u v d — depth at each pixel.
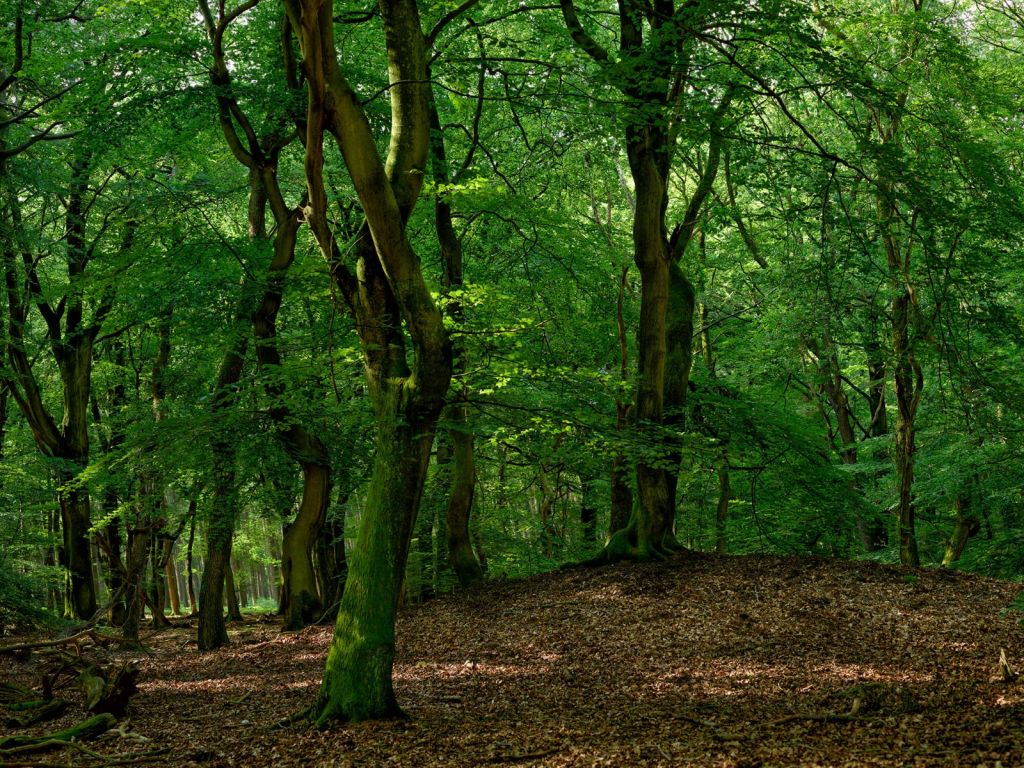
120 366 24.47
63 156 19.89
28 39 18.59
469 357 12.15
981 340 14.96
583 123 14.25
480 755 6.94
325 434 16.14
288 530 17.80
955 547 18.81
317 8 7.11
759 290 18.97
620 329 16.69
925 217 10.33
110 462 16.53
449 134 18.84
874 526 20.72
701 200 15.53
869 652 10.30
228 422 14.66
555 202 20.59
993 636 10.34
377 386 8.63
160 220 17.20
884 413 21.20
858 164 11.51
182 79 16.53
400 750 7.19
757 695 8.87
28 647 10.70
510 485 25.47
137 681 13.11
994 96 13.68
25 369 21.61
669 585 13.78
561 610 13.70
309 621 17.69
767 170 12.65
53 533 25.56
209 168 21.59
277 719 9.03
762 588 13.09
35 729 9.40
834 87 11.02
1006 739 6.39
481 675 10.84
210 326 16.47
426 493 20.31
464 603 15.77
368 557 8.27
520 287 16.52
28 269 21.17
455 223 19.39
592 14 15.79
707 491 23.00
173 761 7.52
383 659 8.17
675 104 11.65
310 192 7.95
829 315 15.31
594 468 16.92
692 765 6.30
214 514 16.12
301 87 15.72
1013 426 12.04
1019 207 10.55
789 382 20.77
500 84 17.42
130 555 16.50
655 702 8.85
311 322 16.38
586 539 23.64
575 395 13.23
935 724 7.13
